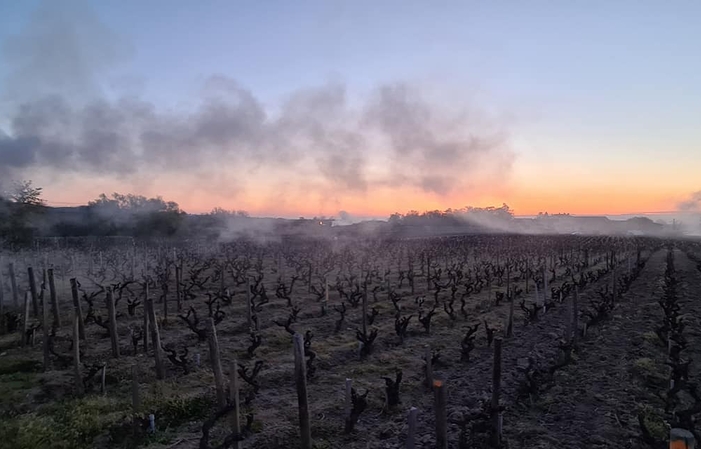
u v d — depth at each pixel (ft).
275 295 96.78
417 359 55.62
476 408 41.04
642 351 55.72
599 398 41.68
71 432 35.17
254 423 37.55
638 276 131.13
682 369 40.98
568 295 97.19
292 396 44.24
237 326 69.00
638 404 40.01
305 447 31.55
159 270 116.06
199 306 84.28
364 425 38.47
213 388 43.65
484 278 120.37
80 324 59.77
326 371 51.93
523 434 35.35
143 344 57.26
